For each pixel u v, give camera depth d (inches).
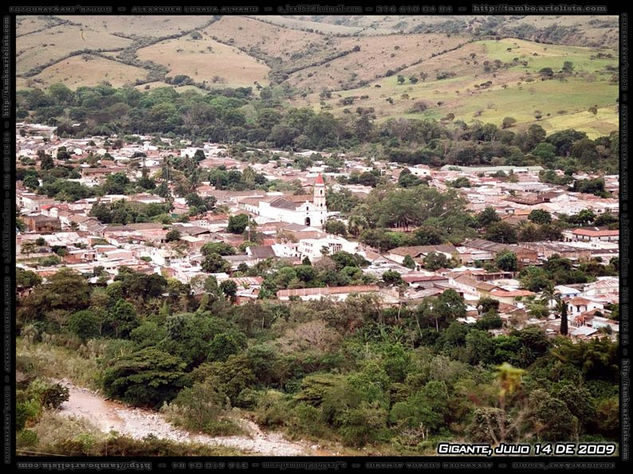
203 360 7145.7
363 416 5920.3
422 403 6077.8
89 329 7765.8
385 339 7628.0
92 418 6205.7
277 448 5816.9
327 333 7485.2
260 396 6550.2
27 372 6855.3
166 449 5516.7
